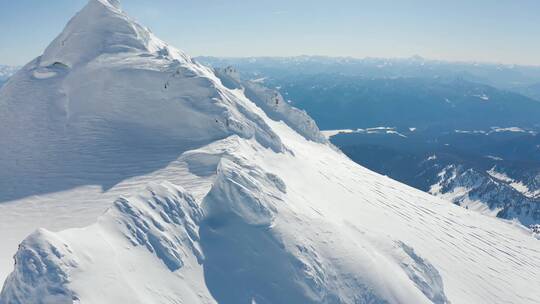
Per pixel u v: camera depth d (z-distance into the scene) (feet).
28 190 126.72
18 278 61.62
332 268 91.71
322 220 104.88
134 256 72.74
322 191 153.07
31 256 62.34
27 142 156.25
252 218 94.22
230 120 158.51
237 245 88.43
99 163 138.82
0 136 163.73
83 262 65.10
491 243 182.09
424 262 114.11
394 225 150.71
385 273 95.66
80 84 187.93
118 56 204.54
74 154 145.38
